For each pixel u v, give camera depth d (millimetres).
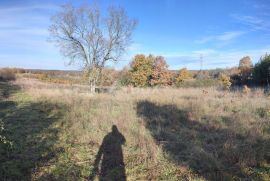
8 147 8328
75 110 14766
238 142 9008
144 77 36844
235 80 40250
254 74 37000
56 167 7277
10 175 6691
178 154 8297
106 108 15500
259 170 7027
